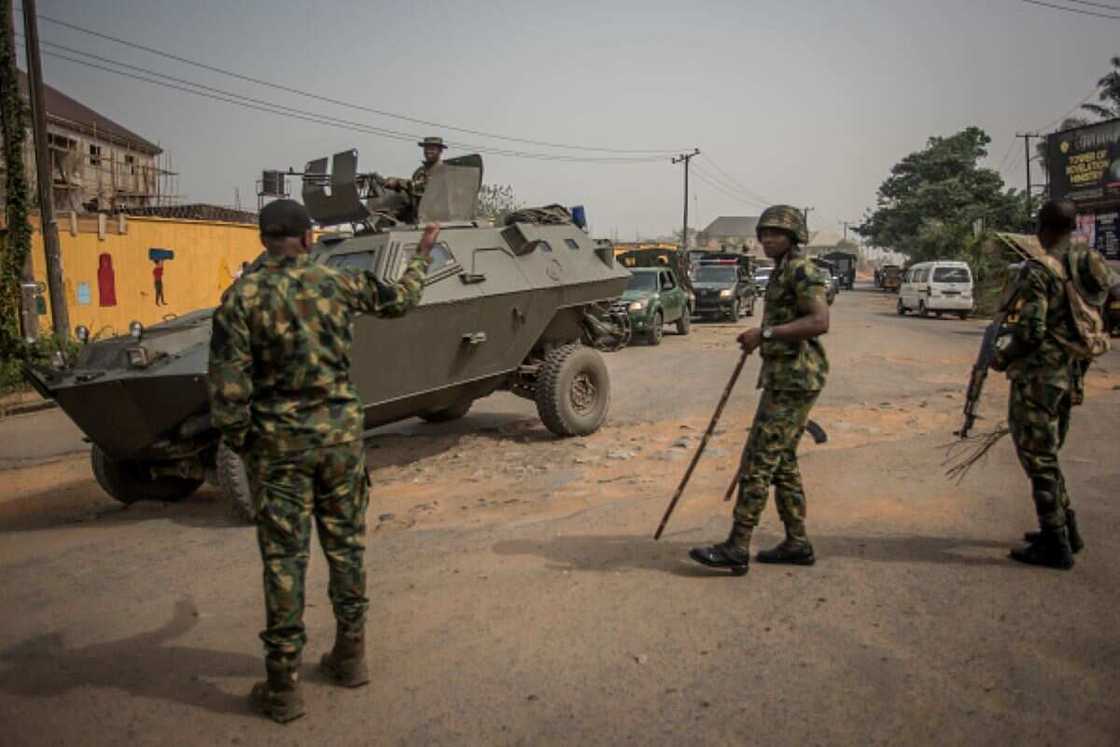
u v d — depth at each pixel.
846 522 5.39
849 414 9.80
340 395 3.33
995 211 52.91
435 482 7.48
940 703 3.22
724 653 3.66
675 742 3.02
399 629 4.04
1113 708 3.16
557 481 7.19
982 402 10.56
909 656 3.58
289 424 3.22
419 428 10.36
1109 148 33.06
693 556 4.49
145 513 7.12
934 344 18.67
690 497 6.19
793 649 3.68
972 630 3.80
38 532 6.57
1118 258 32.94
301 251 3.37
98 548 5.90
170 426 6.43
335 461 3.30
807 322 4.21
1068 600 4.09
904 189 63.41
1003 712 3.15
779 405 4.37
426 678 3.55
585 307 9.91
